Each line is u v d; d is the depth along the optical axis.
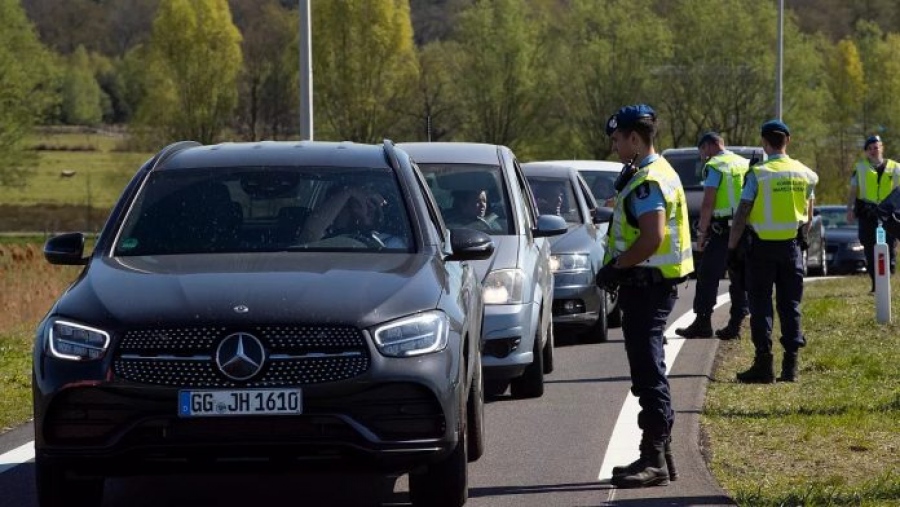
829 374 38.53
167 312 20.81
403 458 20.88
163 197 25.36
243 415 20.42
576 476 25.98
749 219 37.06
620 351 45.50
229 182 25.66
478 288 27.72
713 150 46.91
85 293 21.89
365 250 24.34
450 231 26.62
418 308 21.59
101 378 20.56
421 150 40.56
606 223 53.62
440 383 21.17
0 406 35.03
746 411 32.38
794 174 36.84
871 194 64.06
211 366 20.50
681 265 24.47
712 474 25.58
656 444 24.67
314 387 20.50
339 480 26.05
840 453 27.17
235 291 21.38
